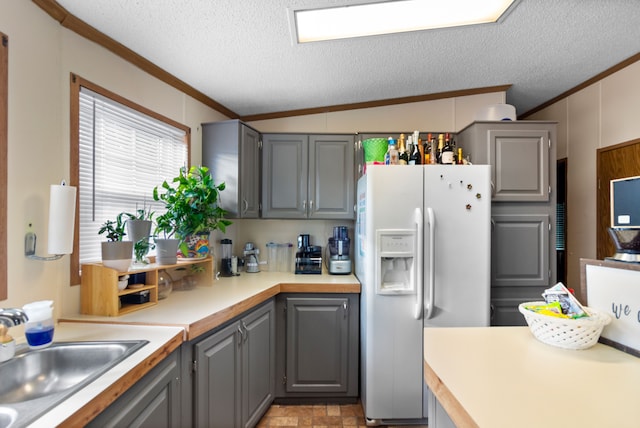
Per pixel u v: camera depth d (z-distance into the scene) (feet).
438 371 2.92
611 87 8.14
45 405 2.58
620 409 2.30
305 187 8.86
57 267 4.72
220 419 5.33
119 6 4.74
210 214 7.02
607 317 3.38
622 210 3.37
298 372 7.63
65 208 4.18
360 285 7.55
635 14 5.66
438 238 6.73
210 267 7.23
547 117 10.45
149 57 6.26
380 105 9.57
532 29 6.07
